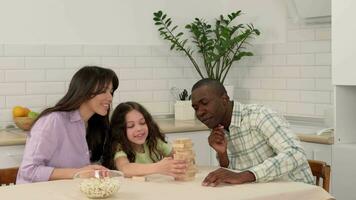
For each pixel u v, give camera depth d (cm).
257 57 474
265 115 240
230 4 489
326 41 415
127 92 452
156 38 464
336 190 352
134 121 273
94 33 436
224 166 263
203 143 425
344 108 360
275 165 225
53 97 420
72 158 274
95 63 437
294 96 443
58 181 236
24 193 212
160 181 232
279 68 455
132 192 211
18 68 406
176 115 461
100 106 275
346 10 346
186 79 481
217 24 482
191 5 479
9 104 404
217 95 241
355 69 343
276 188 216
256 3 470
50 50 417
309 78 430
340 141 358
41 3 412
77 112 276
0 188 222
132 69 454
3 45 400
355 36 341
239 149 255
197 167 266
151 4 460
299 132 404
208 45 468
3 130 396
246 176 223
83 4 430
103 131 287
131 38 452
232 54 488
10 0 401
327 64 415
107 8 440
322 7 402
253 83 479
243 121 246
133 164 254
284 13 447
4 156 347
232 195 204
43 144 262
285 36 448
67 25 424
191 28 470
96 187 199
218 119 245
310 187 220
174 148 236
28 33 409
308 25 429
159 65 467
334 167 353
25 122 374
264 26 465
